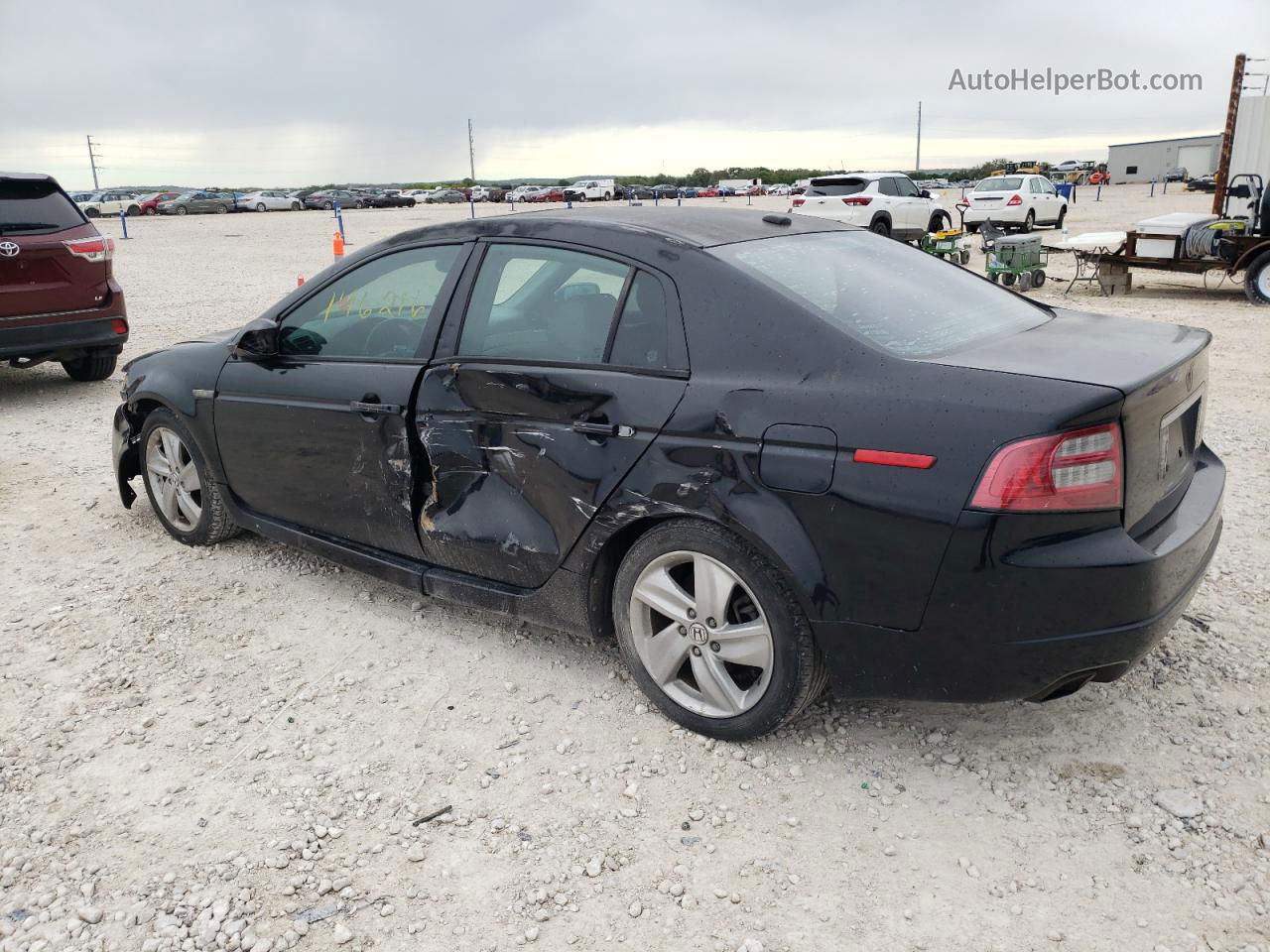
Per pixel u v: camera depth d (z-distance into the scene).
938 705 3.24
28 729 3.25
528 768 2.98
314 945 2.32
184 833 2.72
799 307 2.79
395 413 3.56
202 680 3.54
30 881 2.55
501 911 2.42
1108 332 3.09
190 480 4.62
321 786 2.91
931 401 2.51
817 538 2.63
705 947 2.29
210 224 43.12
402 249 3.72
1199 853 2.53
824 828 2.67
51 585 4.36
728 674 3.00
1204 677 3.35
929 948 2.26
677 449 2.85
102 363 8.95
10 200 7.86
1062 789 2.80
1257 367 8.69
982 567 2.44
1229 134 14.61
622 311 3.07
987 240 15.19
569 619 3.29
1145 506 2.62
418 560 3.73
